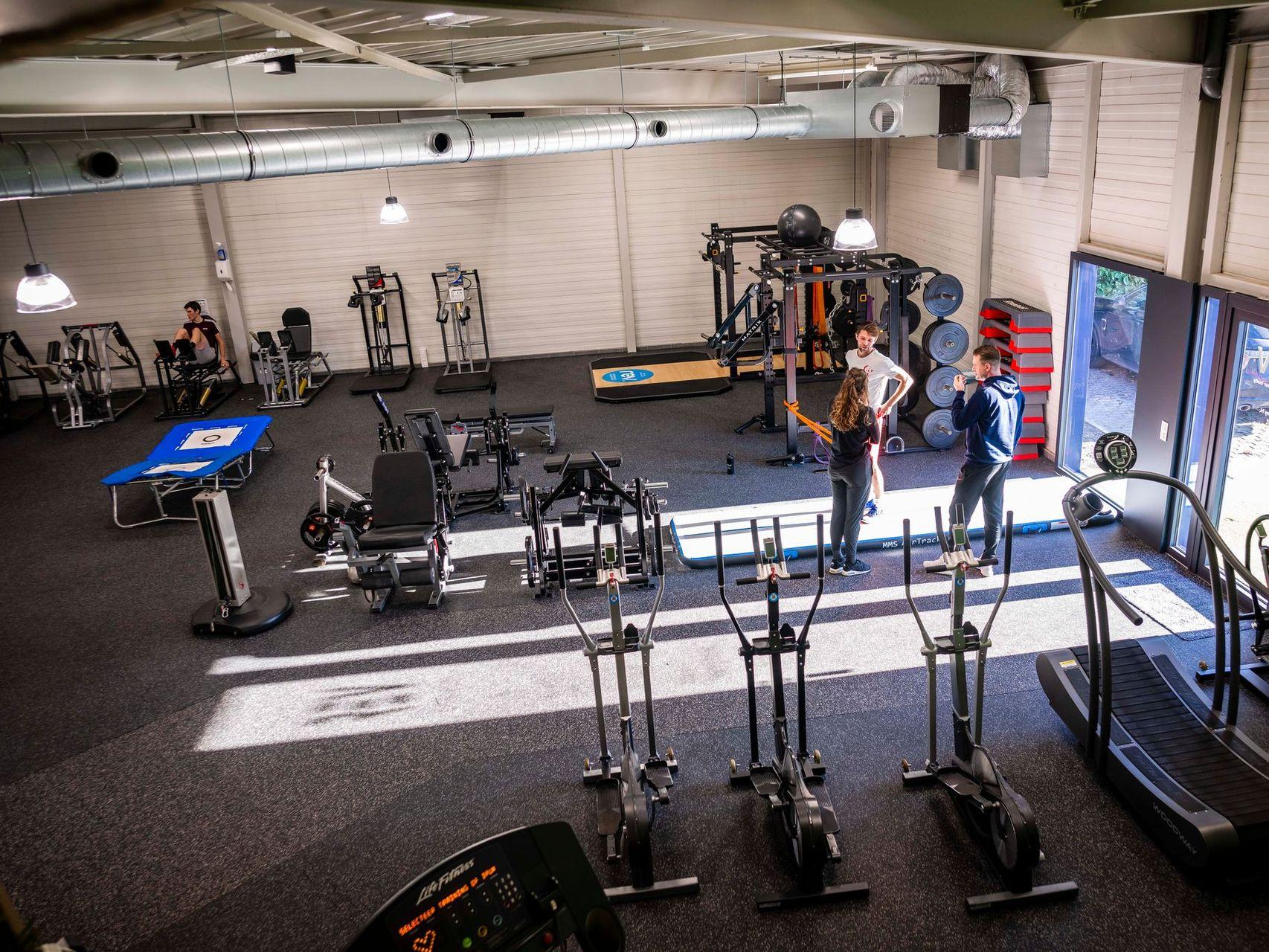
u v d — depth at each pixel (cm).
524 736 539
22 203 1250
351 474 972
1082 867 420
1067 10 463
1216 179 607
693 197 1330
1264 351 770
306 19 495
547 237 1337
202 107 731
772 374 991
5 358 1299
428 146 769
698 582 699
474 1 273
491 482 923
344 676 613
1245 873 404
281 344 1202
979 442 654
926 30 408
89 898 442
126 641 674
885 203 1316
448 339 1379
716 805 473
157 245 1293
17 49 182
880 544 730
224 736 559
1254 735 492
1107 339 1094
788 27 355
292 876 448
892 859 432
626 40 696
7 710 598
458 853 289
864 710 538
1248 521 680
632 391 1166
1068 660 516
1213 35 577
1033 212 875
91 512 920
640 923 407
